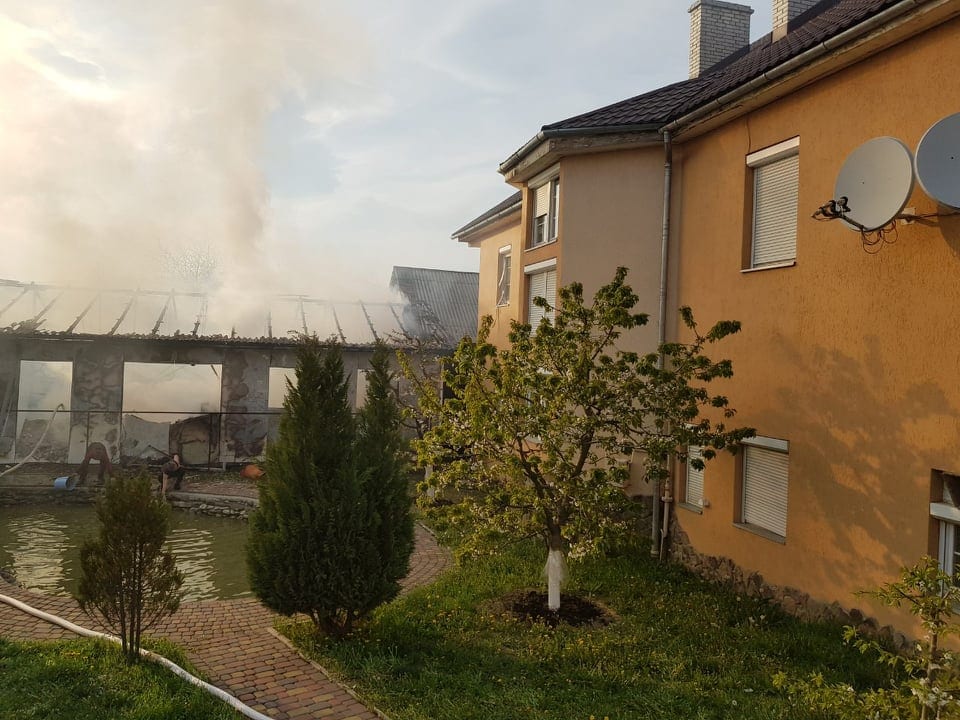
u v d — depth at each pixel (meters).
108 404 20.91
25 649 6.81
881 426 7.30
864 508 7.47
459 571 10.16
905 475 7.01
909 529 6.95
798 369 8.42
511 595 9.01
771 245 9.16
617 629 7.81
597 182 11.62
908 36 7.05
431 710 5.84
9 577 11.39
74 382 20.73
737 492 9.50
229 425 21.88
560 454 8.06
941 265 6.67
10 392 20.36
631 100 12.90
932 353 6.75
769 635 7.56
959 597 4.38
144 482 6.73
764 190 9.33
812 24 11.44
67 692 5.75
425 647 7.25
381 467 7.82
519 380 8.08
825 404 8.01
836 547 7.79
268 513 7.52
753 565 9.04
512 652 7.16
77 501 17.66
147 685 5.98
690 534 10.38
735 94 8.99
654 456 8.01
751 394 9.21
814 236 8.22
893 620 7.05
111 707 5.57
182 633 7.95
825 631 7.59
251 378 22.16
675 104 11.41
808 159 8.35
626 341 11.24
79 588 6.60
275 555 7.29
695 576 10.00
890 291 7.22
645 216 11.29
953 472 6.53
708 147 10.29
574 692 6.20
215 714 5.57
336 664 6.82
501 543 8.65
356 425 7.91
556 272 12.33
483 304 20.66
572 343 8.35
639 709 5.87
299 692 6.31
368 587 7.36
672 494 10.82
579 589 9.28
